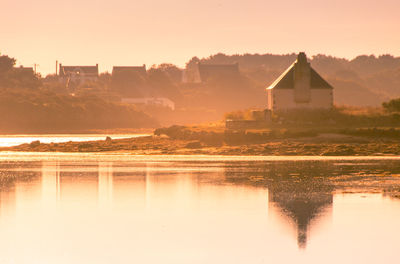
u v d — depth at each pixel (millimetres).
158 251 47312
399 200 69312
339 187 80438
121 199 71688
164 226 56312
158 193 76438
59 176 95375
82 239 51281
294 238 51281
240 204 67625
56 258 45312
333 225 56094
